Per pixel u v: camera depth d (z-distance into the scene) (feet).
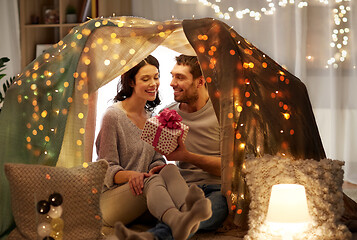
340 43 12.13
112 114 7.97
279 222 6.70
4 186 7.39
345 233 7.07
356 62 12.10
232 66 7.54
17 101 7.67
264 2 12.42
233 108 7.56
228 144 7.50
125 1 13.01
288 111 7.96
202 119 8.21
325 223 7.07
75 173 7.11
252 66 7.68
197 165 7.80
